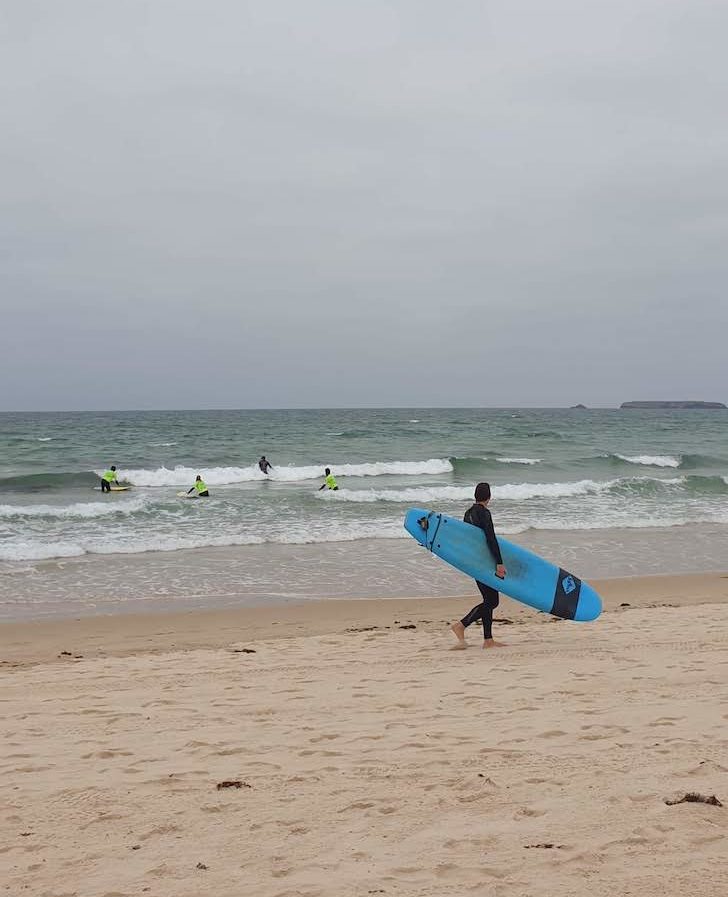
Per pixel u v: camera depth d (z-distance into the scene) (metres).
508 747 4.52
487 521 8.25
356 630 9.84
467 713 5.48
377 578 13.29
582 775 3.89
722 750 4.19
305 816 3.56
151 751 4.79
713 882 2.66
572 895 2.64
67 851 3.29
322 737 4.97
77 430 67.56
